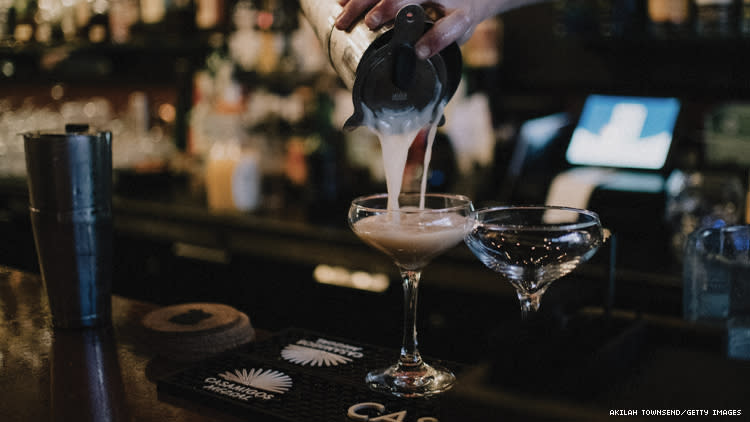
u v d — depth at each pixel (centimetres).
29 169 131
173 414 101
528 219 99
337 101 311
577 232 91
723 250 91
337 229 270
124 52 405
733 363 80
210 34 333
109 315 142
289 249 282
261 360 116
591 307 89
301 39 313
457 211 108
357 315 263
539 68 295
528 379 77
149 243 325
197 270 310
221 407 101
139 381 113
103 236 137
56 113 448
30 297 158
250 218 292
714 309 91
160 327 123
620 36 236
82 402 106
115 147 372
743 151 252
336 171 313
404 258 109
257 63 324
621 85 277
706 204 224
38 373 117
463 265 237
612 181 230
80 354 125
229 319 127
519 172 265
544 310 81
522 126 280
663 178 227
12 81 458
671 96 268
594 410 73
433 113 116
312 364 114
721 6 223
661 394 76
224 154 309
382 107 112
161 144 383
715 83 260
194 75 374
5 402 106
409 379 106
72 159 130
